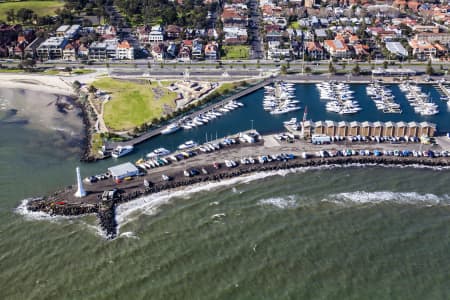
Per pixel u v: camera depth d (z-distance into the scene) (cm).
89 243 15162
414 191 18100
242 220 16275
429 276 13600
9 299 12838
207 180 18925
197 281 13462
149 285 13325
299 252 14612
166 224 16150
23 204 17450
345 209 16875
